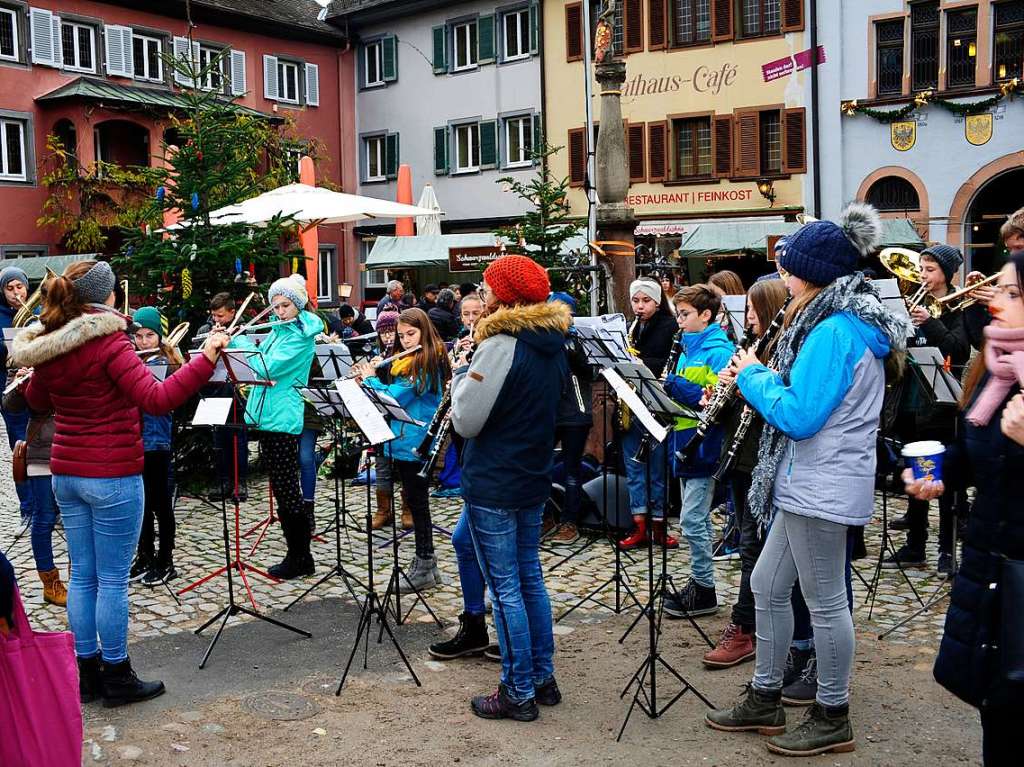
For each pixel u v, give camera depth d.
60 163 26.73
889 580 6.81
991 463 2.99
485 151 30.56
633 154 27.44
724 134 25.91
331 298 33.19
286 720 4.63
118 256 10.42
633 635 5.70
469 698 4.86
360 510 9.20
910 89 23.41
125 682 4.80
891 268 7.06
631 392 4.46
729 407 5.08
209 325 9.95
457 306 14.35
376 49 33.47
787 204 25.14
